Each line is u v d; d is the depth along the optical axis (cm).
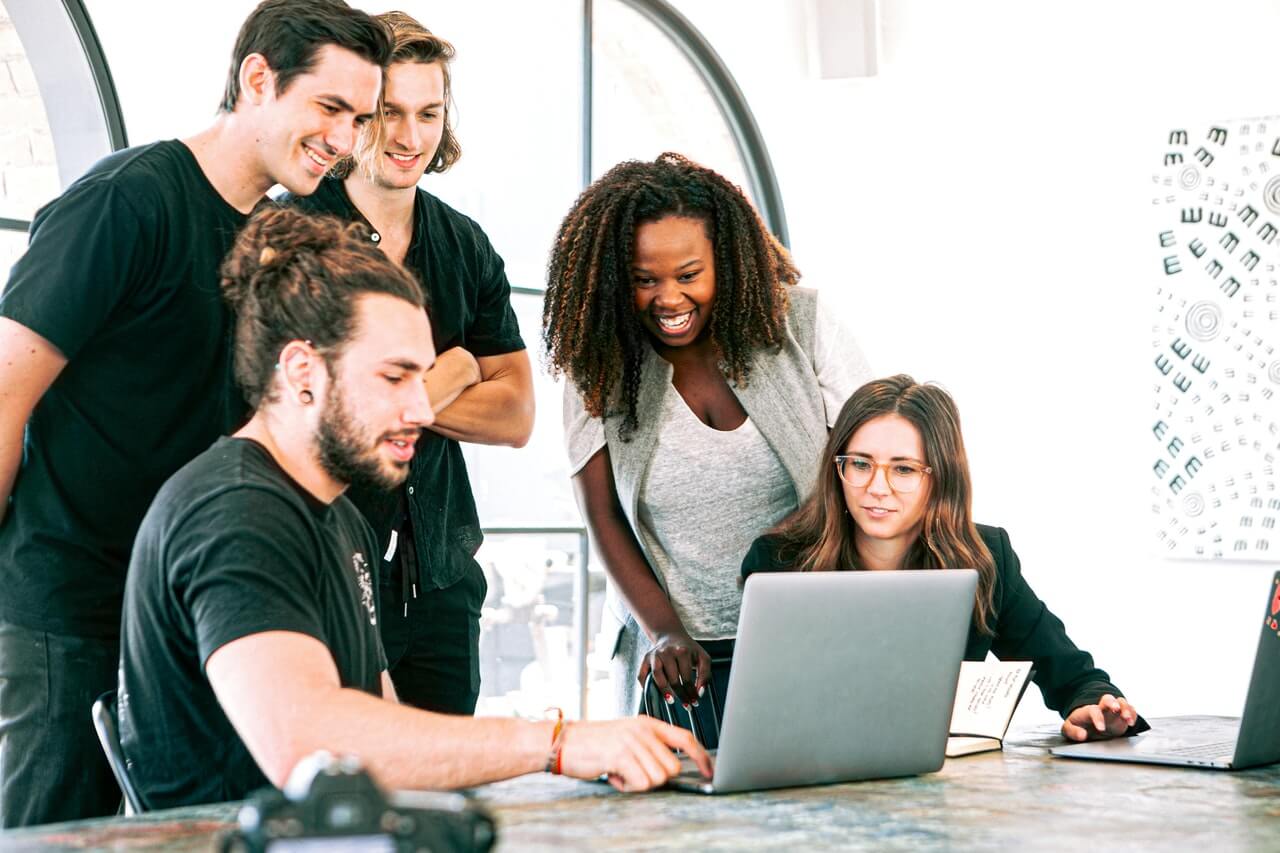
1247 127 433
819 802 151
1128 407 450
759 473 252
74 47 382
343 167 234
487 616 669
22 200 493
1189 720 237
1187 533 438
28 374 191
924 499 230
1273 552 424
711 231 245
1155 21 449
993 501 475
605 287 246
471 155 676
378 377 155
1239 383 432
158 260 200
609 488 259
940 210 487
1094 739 215
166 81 520
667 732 156
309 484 160
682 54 493
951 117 485
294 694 137
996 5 477
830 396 259
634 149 595
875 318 498
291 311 155
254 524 147
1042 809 149
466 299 253
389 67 231
